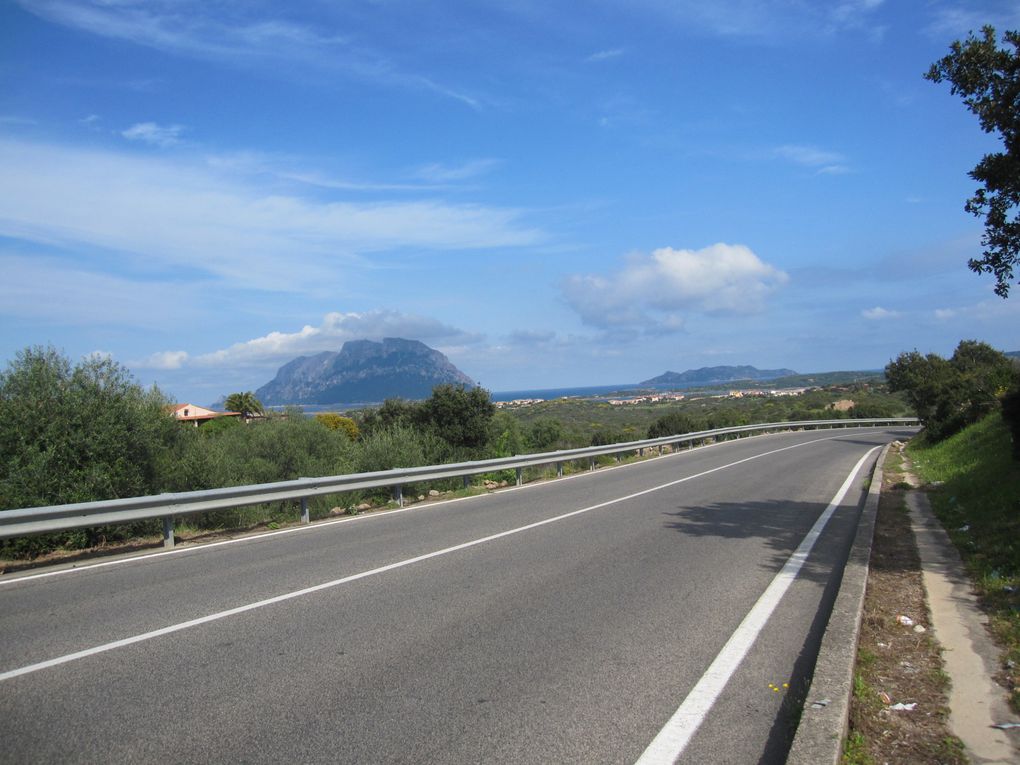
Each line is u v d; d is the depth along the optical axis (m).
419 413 40.41
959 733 4.10
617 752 3.94
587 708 4.51
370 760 3.82
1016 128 7.72
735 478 19.25
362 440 24.11
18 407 11.69
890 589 7.16
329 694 4.71
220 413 68.44
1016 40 7.82
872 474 18.91
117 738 4.07
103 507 9.41
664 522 11.88
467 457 26.62
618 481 19.05
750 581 7.82
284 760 3.82
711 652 5.56
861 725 4.19
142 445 13.08
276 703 4.56
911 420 57.19
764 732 4.20
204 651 5.57
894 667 5.12
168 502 10.26
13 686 4.86
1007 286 8.24
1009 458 13.30
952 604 6.57
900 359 45.34
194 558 9.38
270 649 5.61
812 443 35.12
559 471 21.64
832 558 9.02
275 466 20.92
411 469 15.26
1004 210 8.06
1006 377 24.97
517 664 5.27
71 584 7.90
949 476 16.19
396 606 6.82
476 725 4.25
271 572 8.41
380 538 10.72
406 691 4.77
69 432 11.96
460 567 8.53
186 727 4.22
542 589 7.46
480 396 40.19
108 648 5.65
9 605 7.01
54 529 8.94
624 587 7.54
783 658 5.45
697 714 4.44
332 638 5.87
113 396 12.98
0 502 11.07
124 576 8.30
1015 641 5.48
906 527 10.55
